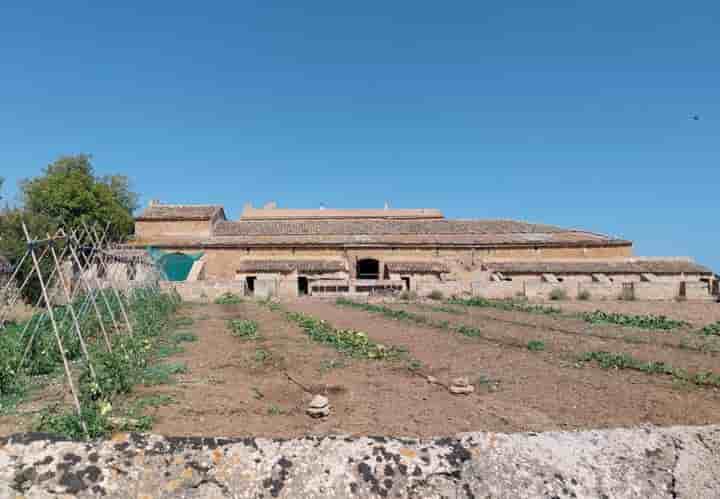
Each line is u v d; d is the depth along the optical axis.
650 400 10.05
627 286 42.38
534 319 25.91
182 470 2.88
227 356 14.91
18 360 11.78
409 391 10.80
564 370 12.96
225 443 3.04
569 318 26.55
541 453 3.10
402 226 59.62
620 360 13.66
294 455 2.98
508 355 15.17
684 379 11.82
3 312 15.38
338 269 49.41
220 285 42.62
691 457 3.15
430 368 13.25
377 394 10.53
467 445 3.12
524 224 61.47
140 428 7.79
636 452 3.15
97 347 15.44
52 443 2.94
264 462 2.94
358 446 3.05
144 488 2.80
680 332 20.81
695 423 8.62
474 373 12.60
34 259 10.35
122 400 9.62
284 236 55.72
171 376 11.91
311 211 64.88
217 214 60.19
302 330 21.48
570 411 9.29
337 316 28.22
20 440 2.94
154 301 27.66
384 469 2.94
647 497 2.96
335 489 2.86
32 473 2.79
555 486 2.95
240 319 26.28
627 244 54.22
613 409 9.41
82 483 2.78
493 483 2.94
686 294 41.62
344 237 55.47
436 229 58.72
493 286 43.38
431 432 7.97
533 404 9.76
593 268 50.62
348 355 15.15
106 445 2.96
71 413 8.20
